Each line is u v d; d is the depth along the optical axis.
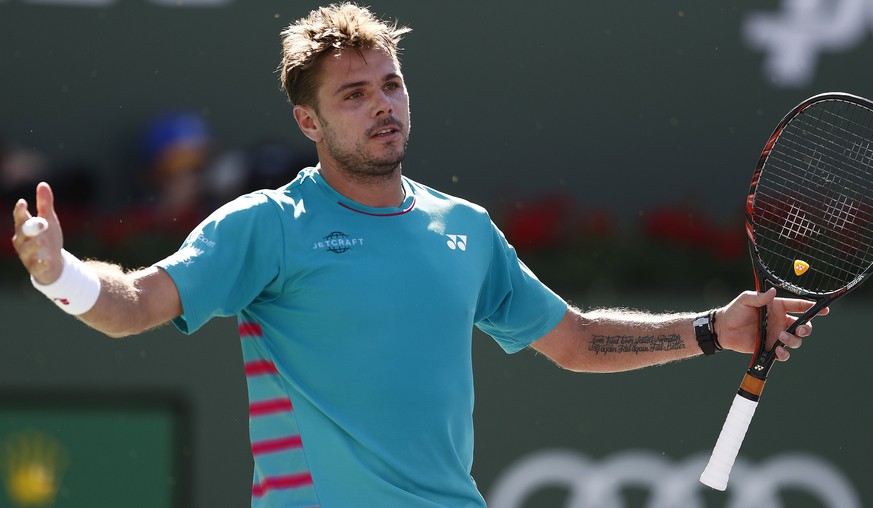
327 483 10.21
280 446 10.38
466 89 30.14
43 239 8.65
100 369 22.19
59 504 21.94
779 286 12.19
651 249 24.91
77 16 29.89
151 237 25.56
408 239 10.69
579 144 30.30
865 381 22.34
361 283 10.31
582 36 29.67
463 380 10.76
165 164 28.55
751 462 22.20
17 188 28.14
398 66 10.98
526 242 25.38
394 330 10.32
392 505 10.18
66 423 22.06
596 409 22.25
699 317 12.28
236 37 30.08
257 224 10.28
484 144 30.44
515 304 12.02
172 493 21.97
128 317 9.38
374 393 10.23
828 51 28.38
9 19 29.84
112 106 30.19
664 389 22.27
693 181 30.11
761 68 29.34
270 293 10.43
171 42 30.06
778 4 28.58
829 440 22.28
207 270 9.93
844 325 22.45
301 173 11.03
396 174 10.90
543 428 22.23
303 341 10.29
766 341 12.02
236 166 28.11
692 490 22.14
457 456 10.64
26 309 22.20
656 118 30.00
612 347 12.35
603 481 22.14
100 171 29.45
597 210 26.56
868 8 27.80
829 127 23.92
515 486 22.14
